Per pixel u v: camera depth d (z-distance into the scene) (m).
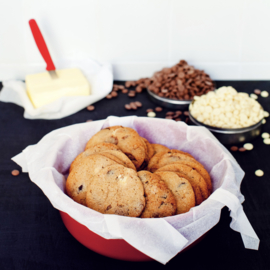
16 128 0.74
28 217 0.58
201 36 0.81
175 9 0.79
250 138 0.69
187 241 0.48
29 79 0.78
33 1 0.77
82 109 0.78
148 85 0.81
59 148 0.57
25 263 0.53
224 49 0.83
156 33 0.81
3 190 0.62
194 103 0.72
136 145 0.57
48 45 0.82
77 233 0.52
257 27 0.80
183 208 0.51
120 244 0.49
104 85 0.81
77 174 0.53
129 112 0.77
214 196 0.50
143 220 0.48
